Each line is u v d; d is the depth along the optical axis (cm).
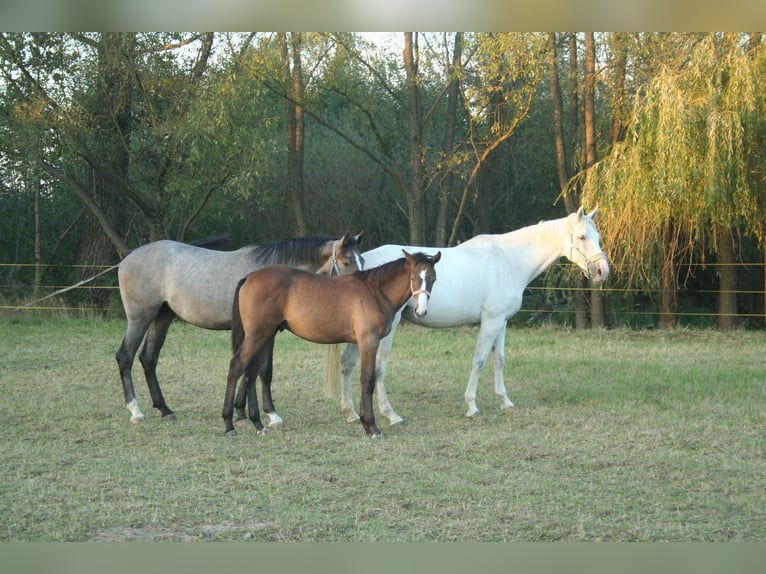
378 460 611
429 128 2125
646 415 789
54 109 1552
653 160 1383
